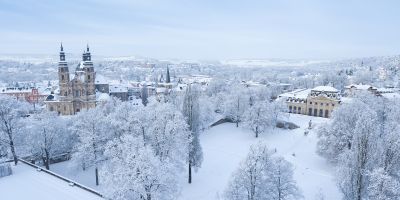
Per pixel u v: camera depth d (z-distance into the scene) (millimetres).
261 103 102625
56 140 72812
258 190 43094
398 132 47406
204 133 106875
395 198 38406
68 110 138500
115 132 66250
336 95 129500
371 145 41812
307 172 71000
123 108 67125
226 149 90688
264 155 44125
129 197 39031
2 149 68000
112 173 42500
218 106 132000
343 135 70250
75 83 137500
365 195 42281
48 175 55406
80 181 66000
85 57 138625
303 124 112812
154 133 56250
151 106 63094
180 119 57438
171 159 56125
